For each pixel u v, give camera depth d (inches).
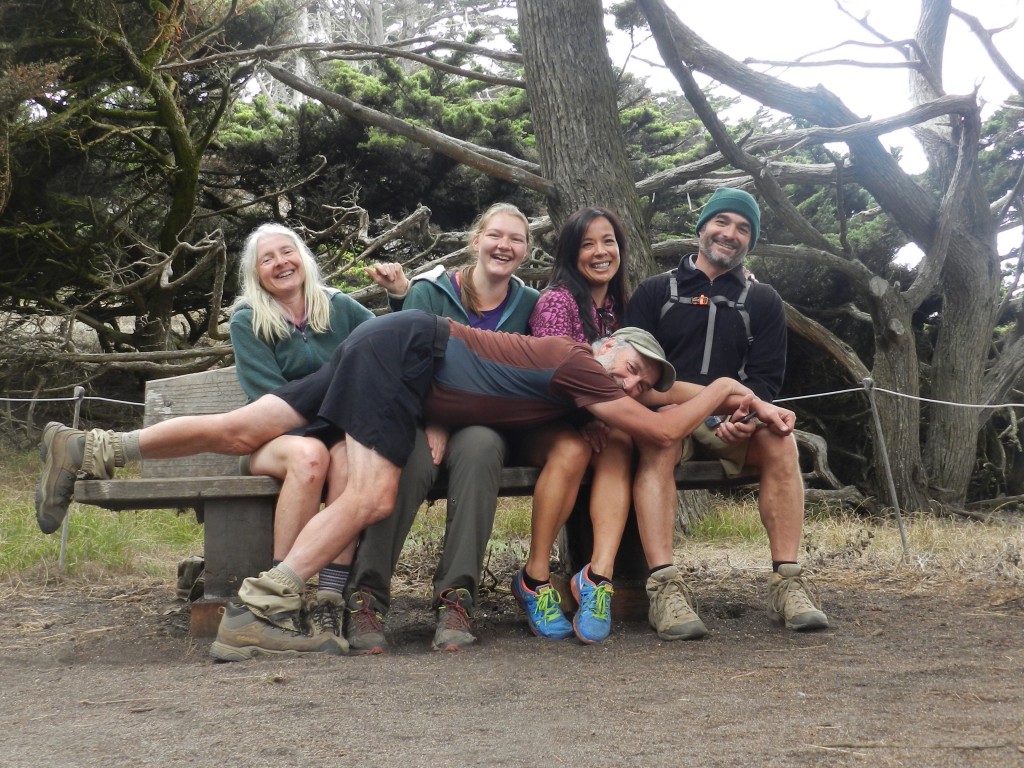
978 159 497.7
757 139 421.1
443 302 165.8
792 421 153.6
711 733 95.2
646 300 166.2
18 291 478.0
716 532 326.6
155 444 147.1
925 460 463.8
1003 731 93.3
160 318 497.0
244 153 560.4
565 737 95.0
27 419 451.8
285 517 143.5
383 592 145.6
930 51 471.8
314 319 161.9
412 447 141.7
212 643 147.2
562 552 190.9
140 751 92.9
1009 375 469.1
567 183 321.4
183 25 479.5
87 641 160.2
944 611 168.9
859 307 503.2
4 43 426.9
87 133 473.4
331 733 97.4
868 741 90.9
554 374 145.3
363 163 578.2
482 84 628.7
